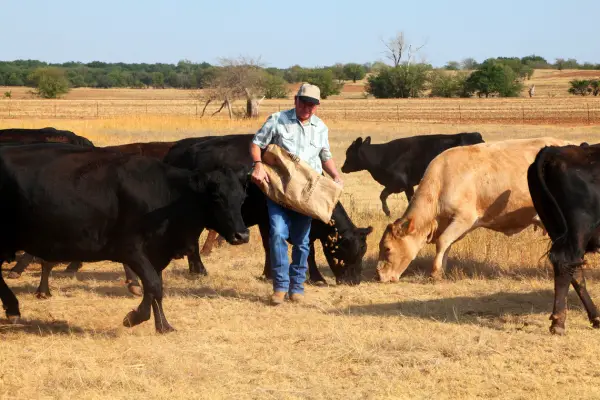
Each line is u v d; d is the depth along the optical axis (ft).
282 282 27.50
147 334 23.72
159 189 23.29
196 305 27.53
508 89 316.81
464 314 26.08
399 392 18.40
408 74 330.54
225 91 183.32
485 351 21.49
